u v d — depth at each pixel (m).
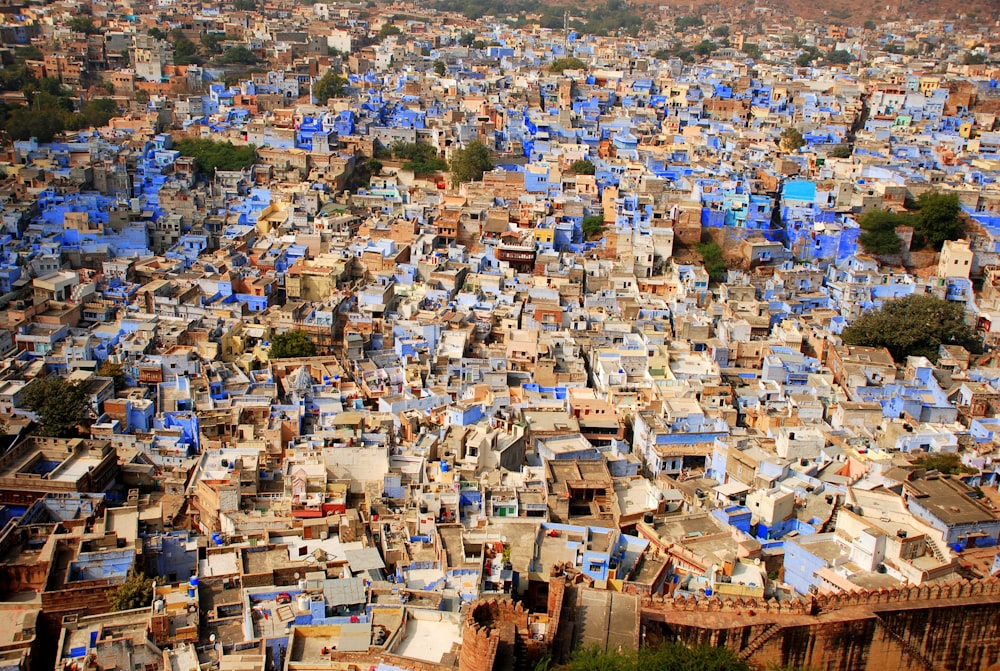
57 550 95.06
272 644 79.25
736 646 75.44
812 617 76.75
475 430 120.94
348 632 78.94
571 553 92.25
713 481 115.69
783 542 98.44
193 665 77.62
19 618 87.88
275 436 121.25
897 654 78.38
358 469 112.75
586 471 113.50
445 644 74.81
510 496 104.12
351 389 140.62
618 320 164.88
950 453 121.69
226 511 103.44
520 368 148.75
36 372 136.75
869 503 102.00
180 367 138.50
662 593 86.62
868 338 163.38
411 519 99.94
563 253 196.88
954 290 188.25
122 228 194.50
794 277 187.88
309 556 93.44
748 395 141.62
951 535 92.94
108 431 122.31
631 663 68.00
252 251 191.62
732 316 165.62
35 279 163.88
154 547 96.06
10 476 109.00
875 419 133.62
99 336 150.75
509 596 82.69
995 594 80.69
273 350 151.62
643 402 135.25
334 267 177.75
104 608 88.88
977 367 158.62
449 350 149.50
